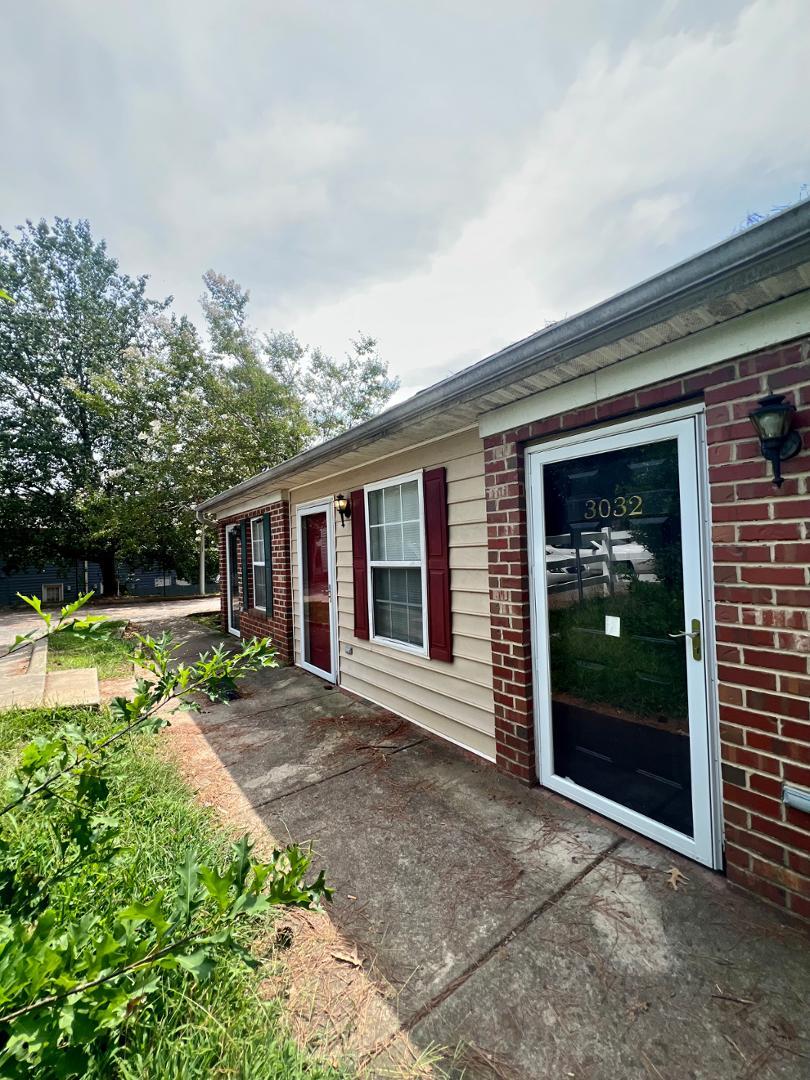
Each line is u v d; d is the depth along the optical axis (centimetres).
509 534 309
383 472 450
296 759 353
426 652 399
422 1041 149
